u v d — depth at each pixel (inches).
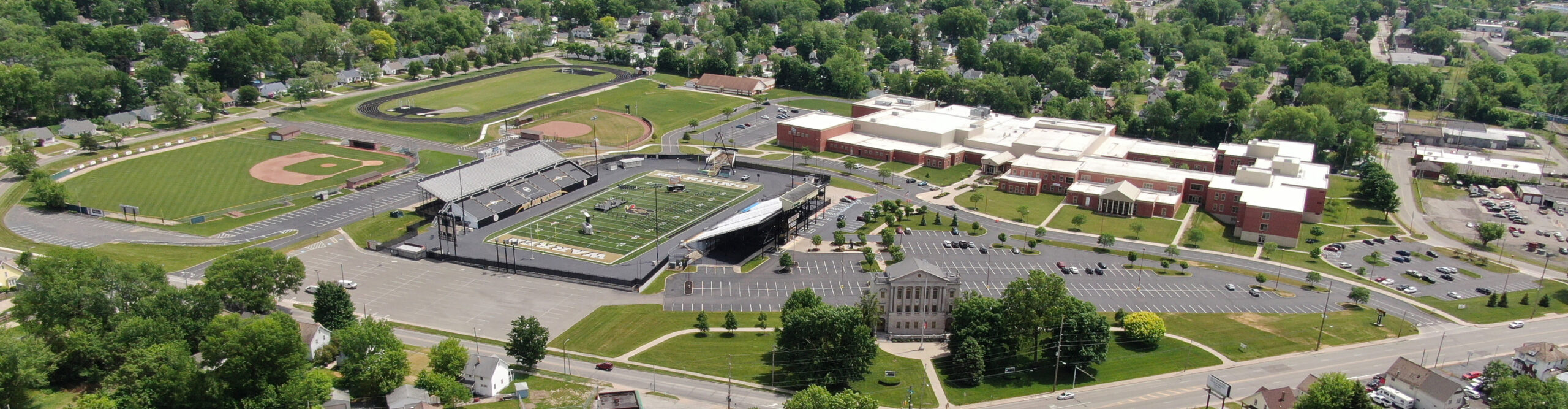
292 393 6264.8
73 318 6973.4
